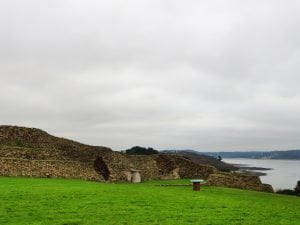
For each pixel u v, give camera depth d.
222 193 43.22
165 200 33.00
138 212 26.80
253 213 28.80
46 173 49.31
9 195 30.84
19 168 47.69
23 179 43.81
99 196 32.91
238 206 32.00
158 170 67.12
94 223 22.80
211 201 34.03
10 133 57.97
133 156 66.19
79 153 58.47
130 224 22.92
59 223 22.45
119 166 58.47
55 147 58.53
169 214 26.62
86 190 36.38
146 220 24.30
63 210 26.17
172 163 68.12
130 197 33.47
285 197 45.38
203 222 24.56
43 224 22.03
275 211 30.77
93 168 54.94
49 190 34.84
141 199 32.69
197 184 44.16
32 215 24.39
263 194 46.91
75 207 27.41
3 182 39.50
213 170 67.81
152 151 114.50
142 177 62.78
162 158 68.88
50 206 27.36
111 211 26.66
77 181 47.09
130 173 58.78
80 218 24.06
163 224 23.39
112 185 45.00
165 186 48.62
